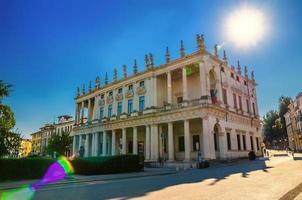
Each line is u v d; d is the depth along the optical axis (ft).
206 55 138.31
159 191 41.32
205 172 82.74
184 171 94.94
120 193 41.37
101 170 90.17
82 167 91.20
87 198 37.58
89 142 213.87
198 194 36.83
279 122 348.79
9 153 89.20
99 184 59.31
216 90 143.74
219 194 36.22
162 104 163.32
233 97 162.40
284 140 351.46
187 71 154.71
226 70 160.04
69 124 321.93
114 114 186.91
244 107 173.47
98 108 208.95
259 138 185.57
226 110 143.95
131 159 99.66
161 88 166.71
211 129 127.13
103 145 191.52
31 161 81.41
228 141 143.54
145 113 158.81
